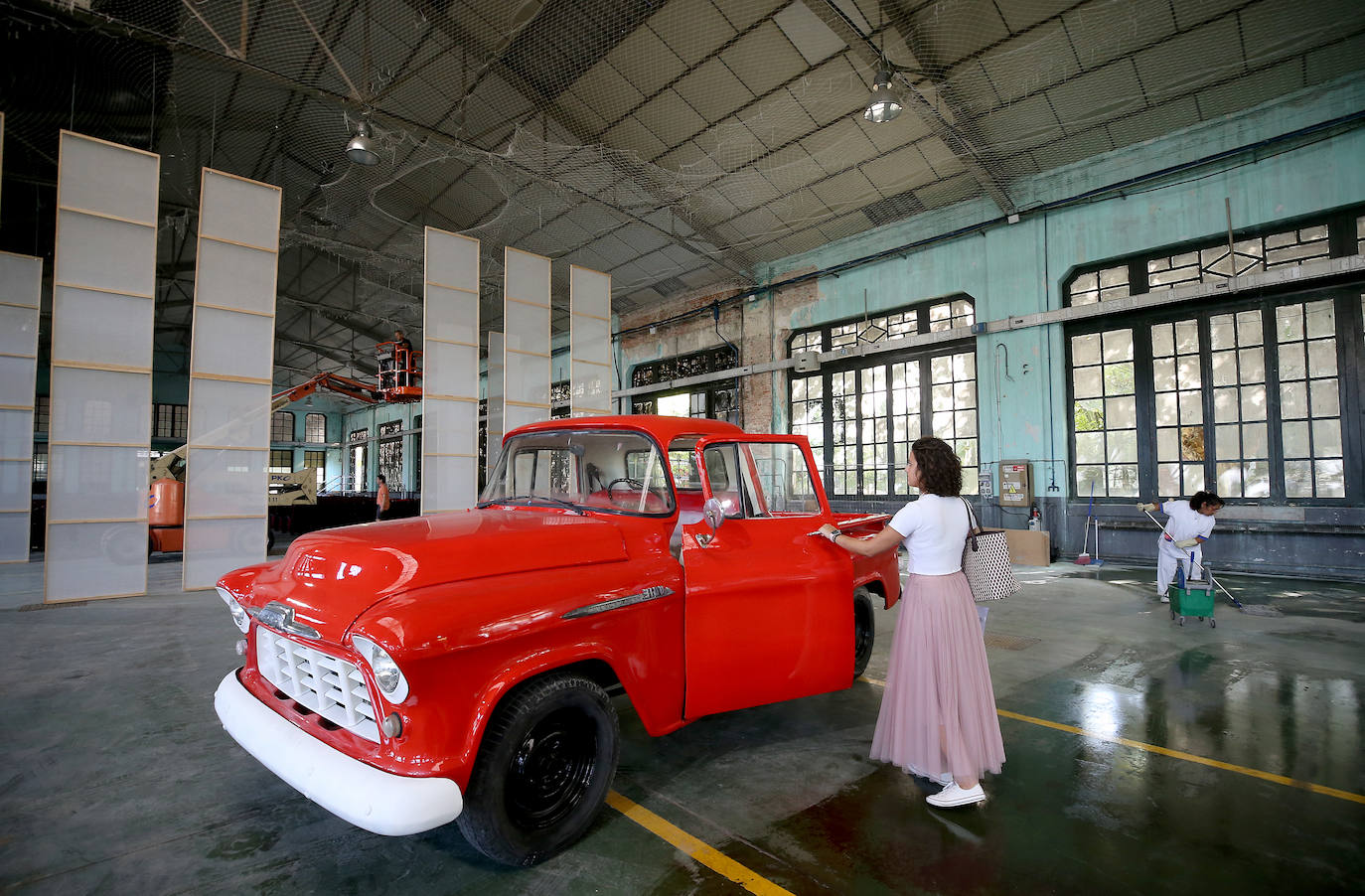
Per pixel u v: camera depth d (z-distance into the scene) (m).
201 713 3.39
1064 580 7.33
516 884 1.96
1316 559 7.09
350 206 12.13
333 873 2.02
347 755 1.82
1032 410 8.95
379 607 1.85
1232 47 6.68
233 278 7.38
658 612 2.41
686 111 8.47
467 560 2.06
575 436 3.06
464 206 11.66
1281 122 7.27
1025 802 2.47
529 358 9.83
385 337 21.27
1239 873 1.99
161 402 24.91
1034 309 8.96
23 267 7.65
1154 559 8.03
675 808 2.44
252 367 7.50
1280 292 7.35
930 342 9.98
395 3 6.94
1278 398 7.42
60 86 8.46
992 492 9.22
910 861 2.07
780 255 11.98
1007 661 4.33
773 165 9.43
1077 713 3.39
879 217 10.41
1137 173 8.23
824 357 11.42
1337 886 1.92
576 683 2.11
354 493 28.92
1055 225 8.86
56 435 6.43
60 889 1.90
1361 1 6.01
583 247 12.79
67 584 6.46
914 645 2.46
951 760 2.36
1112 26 6.52
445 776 1.77
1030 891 1.91
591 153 9.43
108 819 2.33
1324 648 4.54
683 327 14.15
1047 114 7.75
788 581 2.85
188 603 6.42
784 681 2.83
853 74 7.51
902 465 10.58
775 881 1.97
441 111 8.70
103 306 6.71
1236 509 7.56
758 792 2.57
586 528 2.43
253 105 9.15
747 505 3.18
